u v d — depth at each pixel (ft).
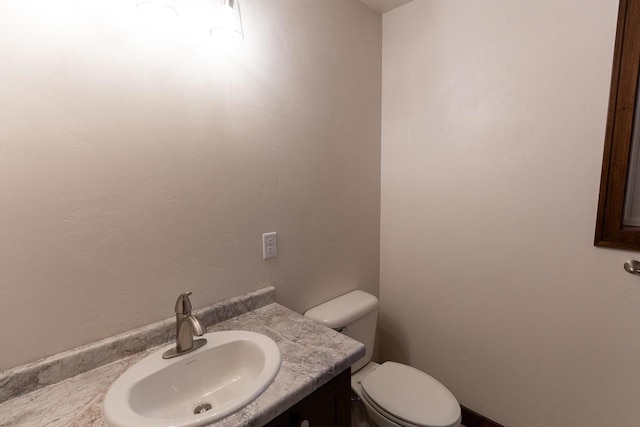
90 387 2.79
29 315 2.74
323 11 4.86
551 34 4.14
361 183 5.90
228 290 4.09
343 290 5.76
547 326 4.58
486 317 5.18
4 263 2.60
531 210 4.54
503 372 5.10
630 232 3.78
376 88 5.97
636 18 3.54
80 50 2.80
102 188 3.02
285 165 4.57
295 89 4.57
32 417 2.45
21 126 2.58
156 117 3.29
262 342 3.32
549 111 4.25
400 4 5.57
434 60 5.30
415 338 6.20
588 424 4.39
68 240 2.88
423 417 4.08
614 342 4.07
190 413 3.01
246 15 3.91
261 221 4.35
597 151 3.95
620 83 3.69
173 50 3.35
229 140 3.91
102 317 3.13
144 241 3.33
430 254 5.76
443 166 5.39
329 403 3.14
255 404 2.51
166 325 3.48
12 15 2.48
